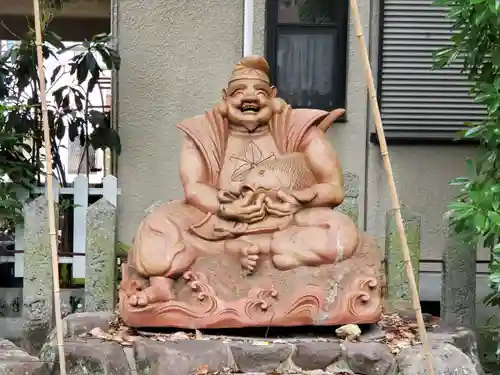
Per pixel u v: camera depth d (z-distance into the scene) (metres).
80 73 6.31
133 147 6.51
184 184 4.25
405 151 6.33
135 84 6.50
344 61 6.40
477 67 4.51
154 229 4.04
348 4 6.35
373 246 4.14
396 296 4.90
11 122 5.99
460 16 4.17
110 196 5.63
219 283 3.96
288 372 3.69
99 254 4.92
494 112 4.00
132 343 3.81
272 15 6.41
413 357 3.63
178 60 6.50
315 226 4.05
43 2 6.31
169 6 6.47
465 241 4.50
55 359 3.75
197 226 4.08
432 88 6.25
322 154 4.25
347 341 3.86
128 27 6.47
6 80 6.36
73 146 7.96
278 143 4.36
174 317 3.88
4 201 5.15
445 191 6.32
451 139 6.24
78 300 5.56
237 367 3.70
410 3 6.19
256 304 3.87
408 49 6.23
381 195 6.36
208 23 6.48
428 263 6.24
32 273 4.86
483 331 4.86
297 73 6.47
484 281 5.79
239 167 4.28
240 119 4.31
